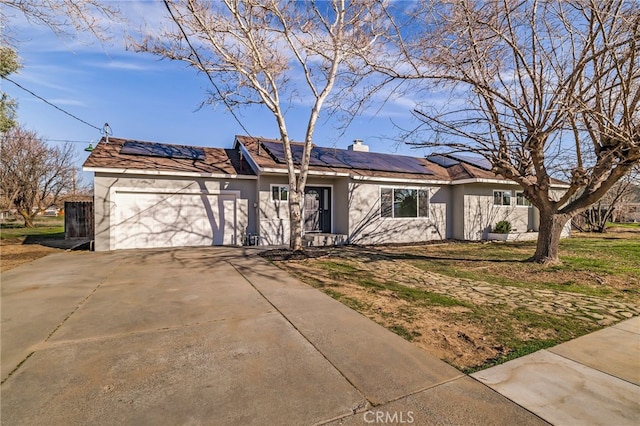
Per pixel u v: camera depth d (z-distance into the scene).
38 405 2.20
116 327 3.64
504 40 6.29
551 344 3.27
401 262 8.41
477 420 2.07
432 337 3.42
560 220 8.00
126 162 10.39
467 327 3.72
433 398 2.31
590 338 3.44
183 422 2.03
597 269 7.36
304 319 3.93
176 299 4.76
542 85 6.64
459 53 6.26
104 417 2.08
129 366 2.75
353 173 11.95
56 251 9.77
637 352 3.10
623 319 4.07
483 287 5.71
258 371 2.67
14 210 21.39
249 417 2.08
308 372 2.66
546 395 2.36
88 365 2.76
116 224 10.05
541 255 8.17
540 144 7.18
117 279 6.05
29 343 3.20
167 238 10.71
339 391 2.39
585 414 2.14
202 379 2.55
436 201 14.21
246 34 8.09
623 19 4.99
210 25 7.86
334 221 12.93
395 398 2.31
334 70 8.95
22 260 8.13
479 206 14.38
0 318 3.91
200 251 9.77
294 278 6.22
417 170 14.18
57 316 3.99
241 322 3.82
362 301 4.73
